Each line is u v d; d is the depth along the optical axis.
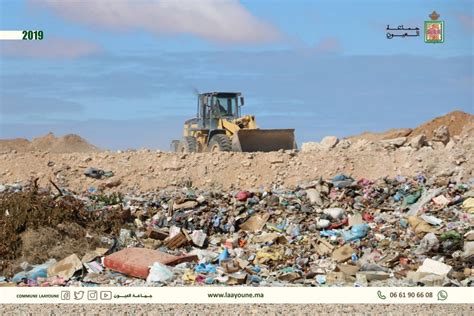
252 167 55.31
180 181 54.31
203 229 39.22
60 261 31.11
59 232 34.00
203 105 69.25
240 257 33.72
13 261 31.75
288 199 43.34
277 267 32.41
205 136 69.12
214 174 54.91
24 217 33.72
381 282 29.59
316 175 53.75
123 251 32.28
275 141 64.00
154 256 31.97
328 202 43.12
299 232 37.62
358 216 38.94
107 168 55.56
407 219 38.12
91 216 37.25
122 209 39.50
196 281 29.50
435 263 30.89
